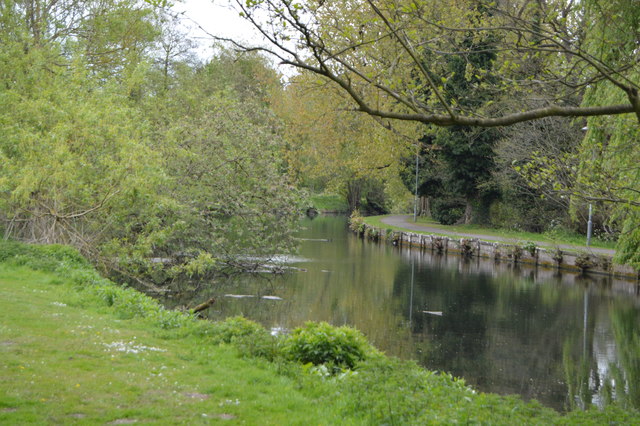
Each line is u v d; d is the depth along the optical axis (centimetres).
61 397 697
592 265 3064
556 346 1666
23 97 2109
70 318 1195
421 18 787
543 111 661
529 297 2427
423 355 1552
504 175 3897
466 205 5041
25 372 783
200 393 783
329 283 2652
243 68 4838
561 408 1180
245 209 2700
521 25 851
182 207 2305
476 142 4256
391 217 6531
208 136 2659
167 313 1348
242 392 795
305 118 3156
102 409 668
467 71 1245
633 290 2612
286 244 2906
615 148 1250
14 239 2409
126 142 2019
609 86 1736
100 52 2692
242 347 1055
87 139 2022
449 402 777
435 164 4856
